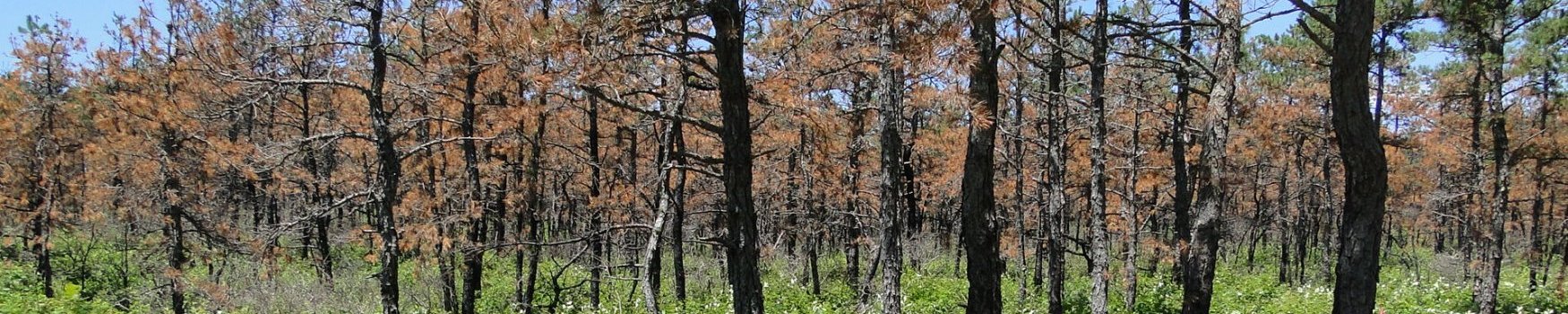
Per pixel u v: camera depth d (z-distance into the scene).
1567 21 13.34
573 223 19.27
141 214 16.22
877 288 15.27
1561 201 24.05
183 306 15.16
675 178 13.03
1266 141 17.67
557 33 6.14
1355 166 5.90
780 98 8.25
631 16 6.00
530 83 8.29
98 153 15.36
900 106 10.93
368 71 11.94
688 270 18.59
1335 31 5.83
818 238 22.11
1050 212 13.65
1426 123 17.80
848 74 10.18
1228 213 25.48
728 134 6.84
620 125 13.51
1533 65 14.12
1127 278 15.58
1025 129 18.50
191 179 15.30
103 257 23.22
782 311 15.80
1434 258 28.25
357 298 14.60
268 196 20.59
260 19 10.79
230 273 15.61
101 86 14.84
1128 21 9.77
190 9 12.57
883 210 10.84
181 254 15.06
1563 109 15.44
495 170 13.55
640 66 9.18
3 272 20.30
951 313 14.86
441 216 12.33
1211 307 16.42
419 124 13.09
